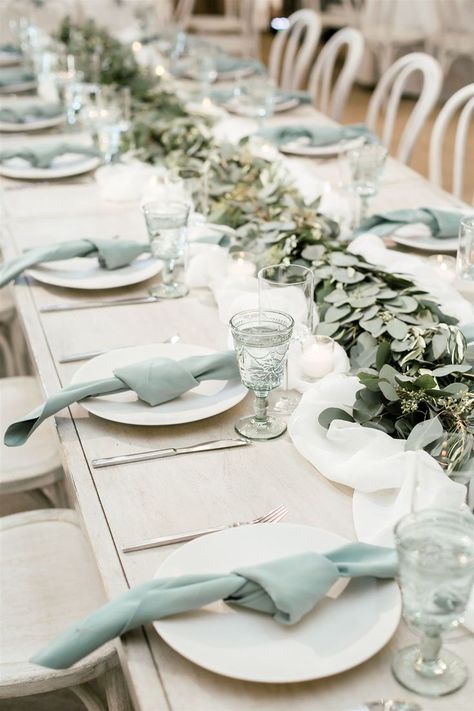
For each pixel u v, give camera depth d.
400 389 1.32
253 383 1.36
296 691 0.93
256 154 2.73
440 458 1.19
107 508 1.24
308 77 8.44
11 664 1.37
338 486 1.28
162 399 1.44
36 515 1.79
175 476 1.31
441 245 2.16
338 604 1.02
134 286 2.01
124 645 0.99
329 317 1.62
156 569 1.12
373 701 0.92
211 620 1.00
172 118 2.98
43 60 3.77
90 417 1.46
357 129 3.05
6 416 2.14
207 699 0.93
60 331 1.79
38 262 1.98
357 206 2.33
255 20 7.06
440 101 7.29
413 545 0.89
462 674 0.94
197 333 1.78
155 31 4.91
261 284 1.50
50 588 1.59
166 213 1.84
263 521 1.21
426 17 6.71
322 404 1.34
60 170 2.81
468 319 1.72
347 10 7.75
